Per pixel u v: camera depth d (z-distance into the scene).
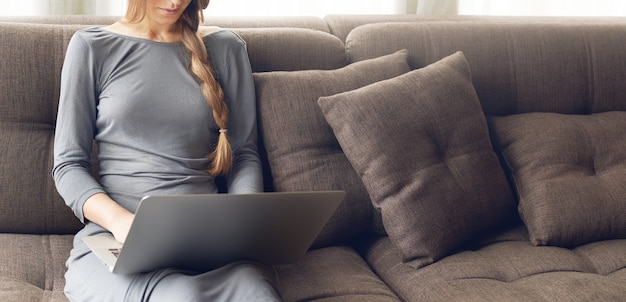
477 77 2.32
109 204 1.76
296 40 2.21
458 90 2.12
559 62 2.39
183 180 1.88
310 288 1.77
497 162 2.15
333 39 2.28
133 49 1.91
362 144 1.98
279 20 2.37
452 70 2.16
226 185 2.03
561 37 2.41
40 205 1.96
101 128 1.89
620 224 2.12
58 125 1.86
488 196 2.08
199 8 1.96
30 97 1.98
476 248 2.07
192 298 1.50
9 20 2.10
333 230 2.04
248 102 2.05
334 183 2.05
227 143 1.94
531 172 2.17
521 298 1.73
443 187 2.00
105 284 1.62
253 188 1.94
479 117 2.14
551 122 2.27
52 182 1.97
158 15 1.91
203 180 1.92
